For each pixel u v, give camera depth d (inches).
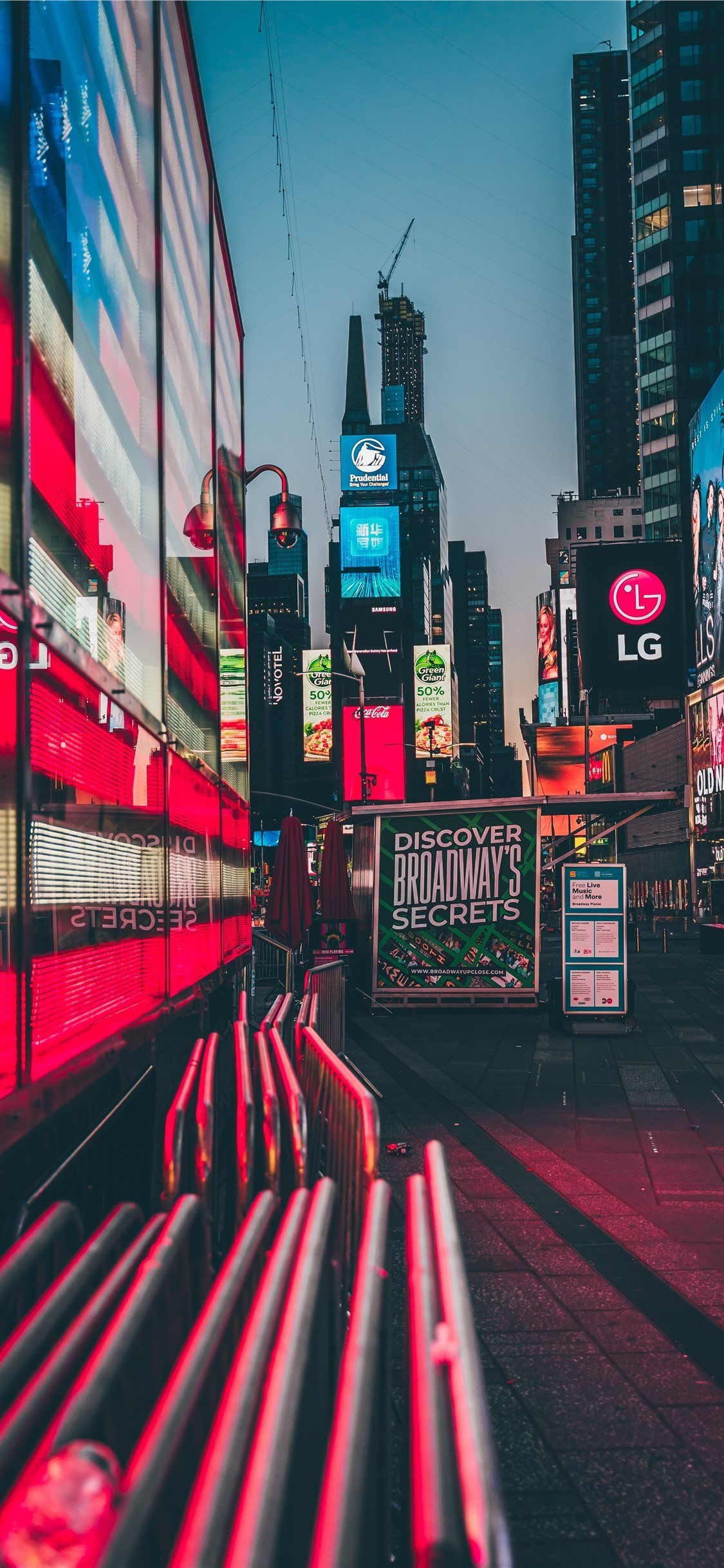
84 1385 73.0
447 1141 372.5
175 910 283.3
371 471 5157.5
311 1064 257.9
